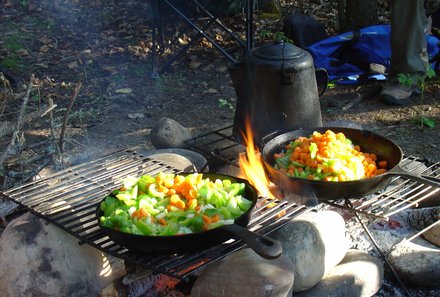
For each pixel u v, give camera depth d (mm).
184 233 1123
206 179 1312
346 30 3195
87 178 1496
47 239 1268
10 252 1262
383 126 2404
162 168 1535
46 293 1248
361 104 2607
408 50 2545
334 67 2824
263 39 3334
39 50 3279
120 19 3672
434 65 2844
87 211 1341
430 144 2236
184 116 2555
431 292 1411
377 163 1416
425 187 1599
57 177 1506
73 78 2947
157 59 3158
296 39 2893
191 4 3496
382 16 3539
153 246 1101
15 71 2998
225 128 1896
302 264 1263
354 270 1350
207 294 1169
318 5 3766
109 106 2646
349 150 1387
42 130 2355
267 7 3656
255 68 1608
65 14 3789
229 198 1220
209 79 2941
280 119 1620
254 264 1179
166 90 2820
